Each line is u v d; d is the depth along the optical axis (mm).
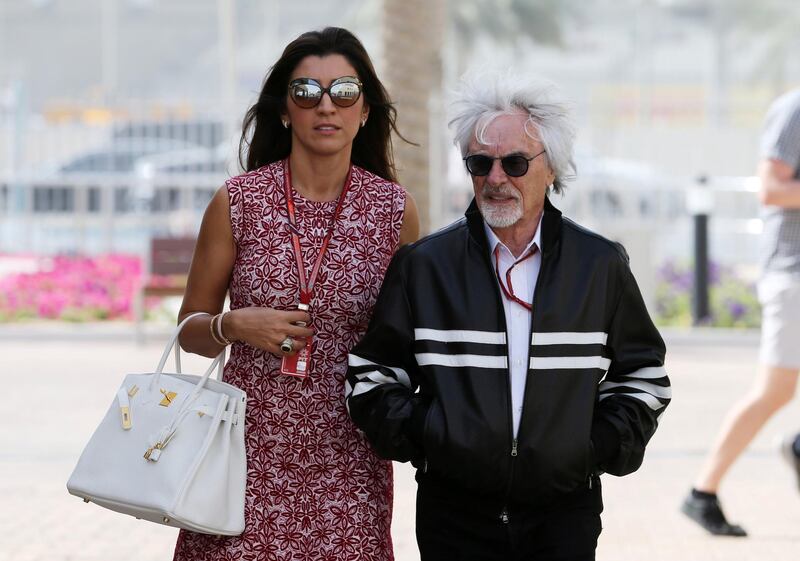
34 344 28016
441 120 30219
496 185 7285
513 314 7328
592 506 7477
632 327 7535
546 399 7172
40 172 35438
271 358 7910
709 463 13023
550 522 7352
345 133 7980
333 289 7949
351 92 7906
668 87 105625
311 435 7926
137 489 7445
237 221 8000
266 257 7961
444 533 7434
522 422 7141
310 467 7930
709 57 110812
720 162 35125
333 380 7957
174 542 12766
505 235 7477
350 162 8398
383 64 26219
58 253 33969
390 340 7457
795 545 12609
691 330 29172
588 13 111062
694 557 12180
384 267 8078
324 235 8016
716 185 32906
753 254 32844
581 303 7289
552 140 7309
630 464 7457
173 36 122562
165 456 7484
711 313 29844
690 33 111750
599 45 111188
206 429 7598
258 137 8461
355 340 8031
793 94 12664
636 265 30234
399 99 26016
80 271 31359
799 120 12484
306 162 8086
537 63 110625
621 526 13312
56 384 22281
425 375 7305
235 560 7824
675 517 13703
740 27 104938
